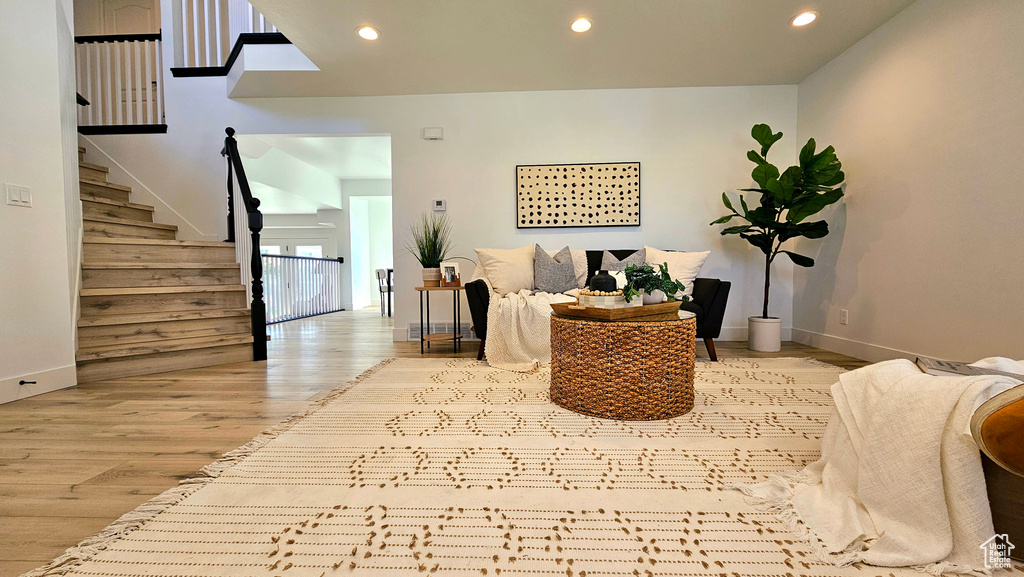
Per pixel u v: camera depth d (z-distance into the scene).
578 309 2.03
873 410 1.13
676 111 3.97
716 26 2.90
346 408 2.06
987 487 0.94
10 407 2.14
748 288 4.00
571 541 1.03
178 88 4.21
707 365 2.91
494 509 1.17
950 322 2.40
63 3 2.81
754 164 3.94
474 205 4.07
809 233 3.23
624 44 3.14
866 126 3.05
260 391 2.42
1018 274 2.05
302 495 1.25
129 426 1.85
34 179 2.41
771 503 1.17
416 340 4.16
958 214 2.35
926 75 2.54
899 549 0.95
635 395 1.86
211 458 1.53
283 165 6.19
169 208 4.23
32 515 1.17
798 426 1.78
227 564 0.95
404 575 0.92
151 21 5.84
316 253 9.47
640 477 1.35
